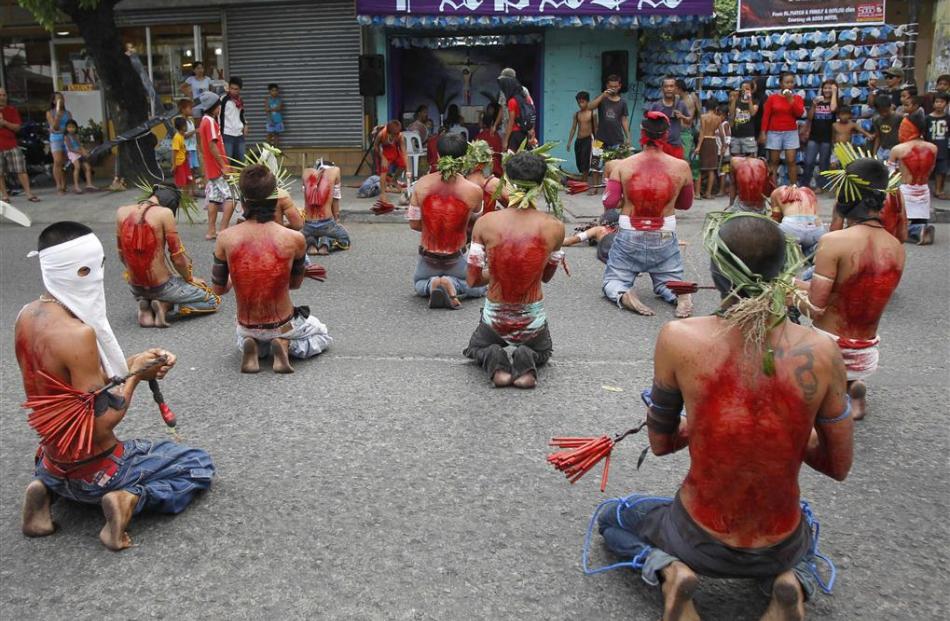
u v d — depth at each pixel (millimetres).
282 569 3354
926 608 3086
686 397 2701
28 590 3227
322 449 4434
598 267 8953
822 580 3232
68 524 3697
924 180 9594
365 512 3783
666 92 12867
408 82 16703
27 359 3232
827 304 4637
